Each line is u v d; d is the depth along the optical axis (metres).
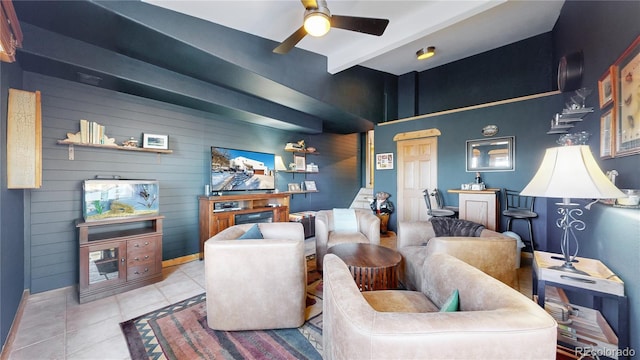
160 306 2.33
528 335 0.84
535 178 1.64
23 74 2.42
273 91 3.32
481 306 1.10
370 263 2.16
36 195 2.53
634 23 1.47
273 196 4.46
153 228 3.10
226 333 1.90
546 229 3.52
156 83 2.84
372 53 3.16
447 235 2.71
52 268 2.61
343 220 3.57
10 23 1.43
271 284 1.91
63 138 2.66
